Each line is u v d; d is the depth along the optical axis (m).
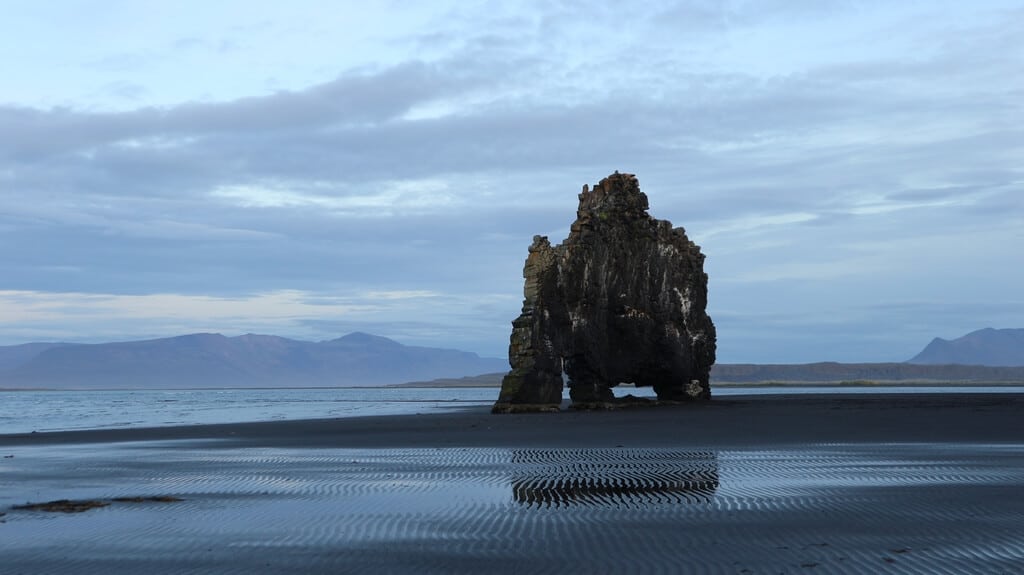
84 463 32.94
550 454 33.06
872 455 31.44
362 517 19.27
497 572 14.14
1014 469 26.77
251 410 99.56
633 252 71.31
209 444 41.34
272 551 15.92
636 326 70.81
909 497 21.11
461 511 19.83
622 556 15.08
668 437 40.56
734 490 22.72
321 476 27.03
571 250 67.12
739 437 40.16
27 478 28.09
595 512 19.52
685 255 76.38
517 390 64.75
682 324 75.31
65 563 15.18
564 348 66.50
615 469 27.81
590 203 72.62
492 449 35.59
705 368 78.75
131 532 17.91
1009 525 17.36
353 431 48.62
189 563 15.07
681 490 22.81
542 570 14.21
